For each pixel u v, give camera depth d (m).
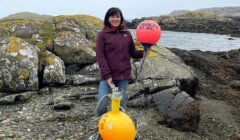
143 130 4.61
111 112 3.29
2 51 5.91
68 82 6.36
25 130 4.41
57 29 7.66
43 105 5.35
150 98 5.52
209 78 8.42
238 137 4.95
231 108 6.25
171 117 4.86
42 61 6.30
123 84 3.70
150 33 3.44
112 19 3.55
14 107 5.27
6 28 7.48
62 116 4.88
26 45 6.18
